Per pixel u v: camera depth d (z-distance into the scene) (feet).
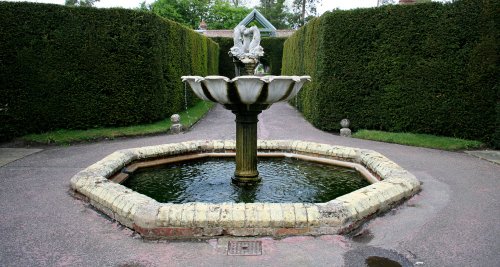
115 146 27.94
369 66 33.60
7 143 28.81
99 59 32.99
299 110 55.06
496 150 26.45
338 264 9.93
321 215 11.57
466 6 28.12
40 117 31.12
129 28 34.01
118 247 10.87
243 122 17.08
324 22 35.27
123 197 12.87
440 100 30.07
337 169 20.68
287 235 11.47
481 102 27.86
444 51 29.48
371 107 34.06
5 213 13.64
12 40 29.58
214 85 14.96
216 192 16.60
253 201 15.46
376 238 11.55
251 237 11.39
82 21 32.04
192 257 10.27
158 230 11.34
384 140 30.27
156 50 36.47
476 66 27.81
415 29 30.81
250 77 14.08
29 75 30.30
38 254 10.44
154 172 20.03
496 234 11.89
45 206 14.39
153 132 33.40
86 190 14.58
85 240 11.34
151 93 36.14
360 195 13.29
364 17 33.30
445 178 18.93
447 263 10.01
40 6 30.40
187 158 22.17
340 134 33.91
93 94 33.12
